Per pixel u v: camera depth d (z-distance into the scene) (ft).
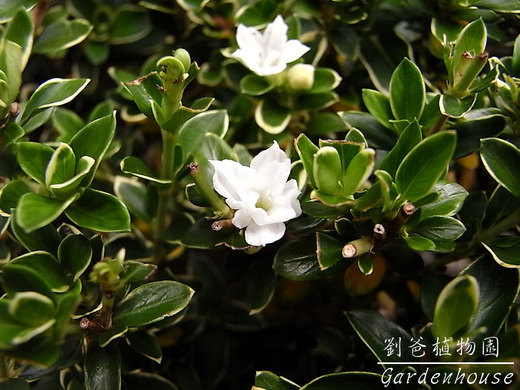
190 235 0.34
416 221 0.31
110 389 0.32
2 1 0.38
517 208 0.35
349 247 0.31
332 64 0.45
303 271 0.33
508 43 0.42
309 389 0.31
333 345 0.39
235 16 0.42
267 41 0.38
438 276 0.36
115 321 0.32
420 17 0.42
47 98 0.34
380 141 0.36
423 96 0.34
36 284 0.29
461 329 0.31
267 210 0.32
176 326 0.41
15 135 0.33
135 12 0.46
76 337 0.33
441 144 0.29
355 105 0.43
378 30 0.43
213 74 0.44
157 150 0.48
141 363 0.36
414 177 0.30
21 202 0.30
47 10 0.44
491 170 0.33
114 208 0.31
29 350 0.29
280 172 0.32
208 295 0.43
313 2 0.42
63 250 0.32
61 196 0.31
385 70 0.42
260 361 0.43
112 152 0.39
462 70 0.33
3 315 0.28
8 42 0.32
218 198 0.33
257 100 0.42
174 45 0.46
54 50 0.40
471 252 0.36
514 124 0.35
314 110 0.40
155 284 0.33
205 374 0.42
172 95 0.32
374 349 0.33
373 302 0.41
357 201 0.31
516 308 0.34
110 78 0.49
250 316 0.43
